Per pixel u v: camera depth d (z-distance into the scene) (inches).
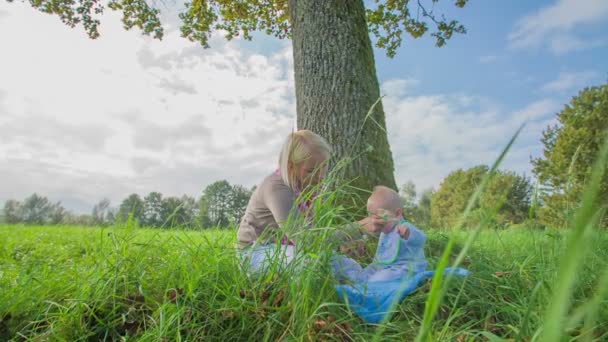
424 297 82.3
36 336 69.2
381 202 107.6
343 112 191.9
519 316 70.7
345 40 202.2
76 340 69.1
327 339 68.5
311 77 201.3
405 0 435.2
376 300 79.7
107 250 96.3
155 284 84.9
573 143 767.7
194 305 74.9
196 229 101.8
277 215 103.1
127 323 73.8
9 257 176.7
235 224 110.0
